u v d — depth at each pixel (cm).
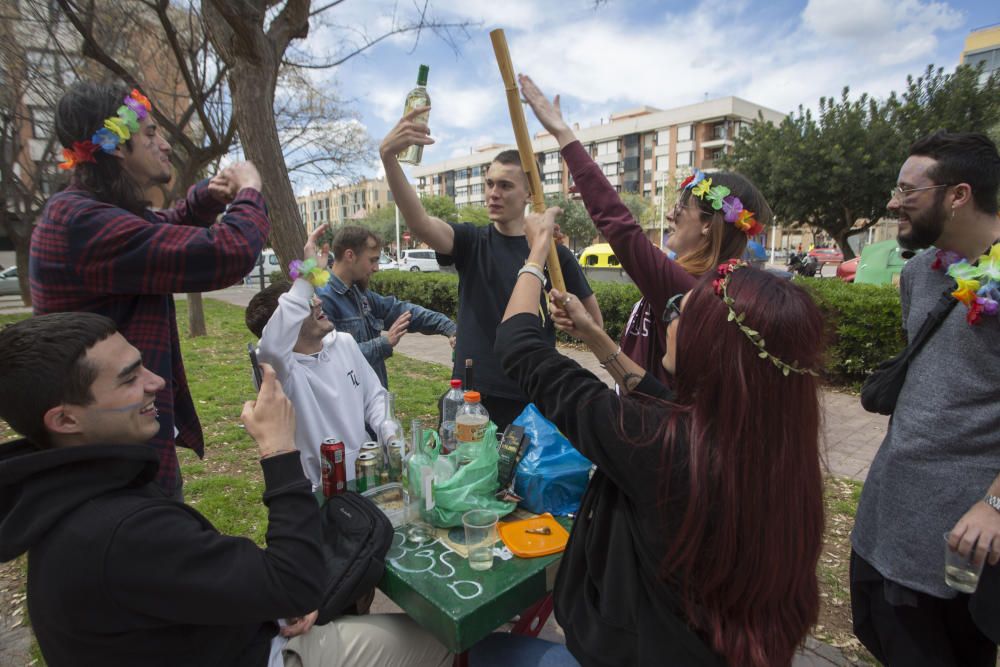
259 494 358
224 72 707
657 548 102
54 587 98
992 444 133
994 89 1457
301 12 420
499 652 145
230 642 119
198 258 145
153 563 98
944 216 143
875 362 556
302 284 184
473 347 245
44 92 722
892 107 1573
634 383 134
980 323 132
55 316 108
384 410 230
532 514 172
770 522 94
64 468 102
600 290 829
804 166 1658
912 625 151
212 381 673
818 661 215
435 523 166
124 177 154
